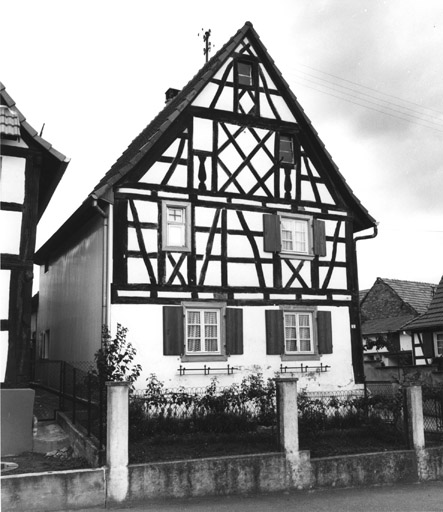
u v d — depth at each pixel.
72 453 10.41
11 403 10.84
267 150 15.84
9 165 11.74
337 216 16.66
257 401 11.72
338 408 12.70
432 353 24.19
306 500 9.36
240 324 14.59
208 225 14.70
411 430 11.14
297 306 15.47
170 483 9.09
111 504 8.68
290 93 16.14
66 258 17.83
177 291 14.04
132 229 13.81
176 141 14.66
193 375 13.85
